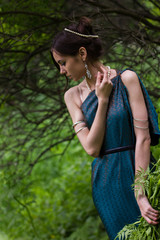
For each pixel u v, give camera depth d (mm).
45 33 3742
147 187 1941
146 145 2035
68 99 2299
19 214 5332
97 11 3428
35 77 4379
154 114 2102
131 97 2057
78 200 5621
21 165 4898
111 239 2180
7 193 4703
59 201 5961
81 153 6266
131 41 3459
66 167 6855
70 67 2129
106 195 2148
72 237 4980
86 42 2111
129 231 2000
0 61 4059
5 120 4969
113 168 2115
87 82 2213
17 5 3482
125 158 2096
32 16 3650
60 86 4207
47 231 5445
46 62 4148
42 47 3773
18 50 3734
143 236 1979
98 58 2160
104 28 3387
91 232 4961
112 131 2088
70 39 2100
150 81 3697
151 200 1959
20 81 4379
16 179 4719
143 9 4016
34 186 6469
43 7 3545
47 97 4484
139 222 2014
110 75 2129
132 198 2094
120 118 2059
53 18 3592
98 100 2064
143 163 2018
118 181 2107
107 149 2133
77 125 2230
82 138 2199
